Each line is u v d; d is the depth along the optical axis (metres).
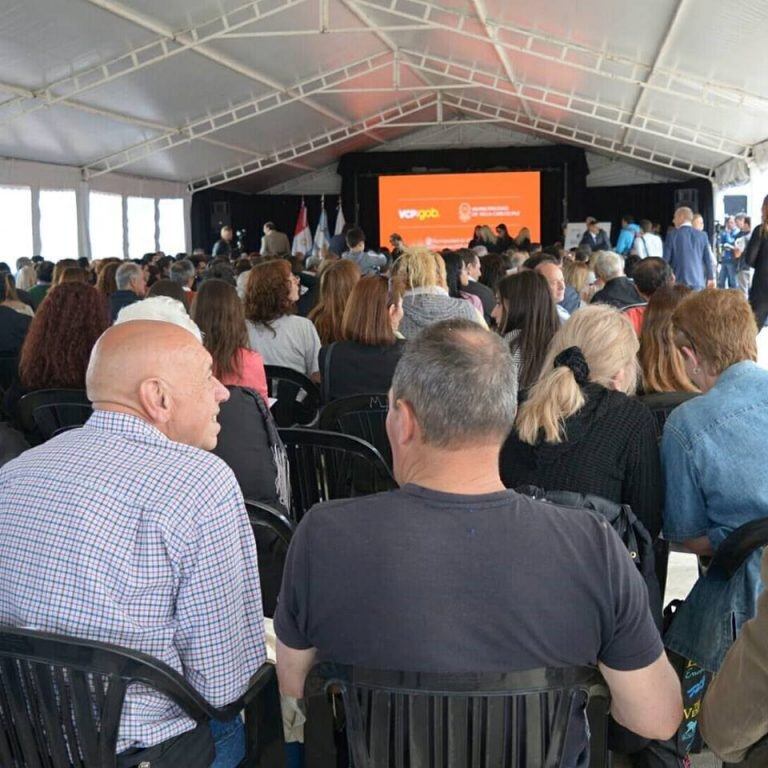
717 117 12.75
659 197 20.67
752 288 8.15
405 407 1.32
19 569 1.48
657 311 2.96
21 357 3.37
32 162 13.22
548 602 1.27
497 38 11.86
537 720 1.29
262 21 10.85
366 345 3.56
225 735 1.71
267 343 4.33
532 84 14.48
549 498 1.91
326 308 4.70
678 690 1.36
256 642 1.60
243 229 21.42
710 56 9.62
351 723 1.34
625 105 13.98
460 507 1.29
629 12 8.95
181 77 11.96
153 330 1.65
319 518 1.34
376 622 1.28
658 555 2.26
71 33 9.26
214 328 3.07
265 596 2.20
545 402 2.12
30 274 8.48
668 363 2.94
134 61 10.62
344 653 1.31
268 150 18.06
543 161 20.67
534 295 3.24
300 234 21.20
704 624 1.92
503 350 1.33
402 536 1.29
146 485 1.48
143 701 1.47
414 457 1.33
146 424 1.57
